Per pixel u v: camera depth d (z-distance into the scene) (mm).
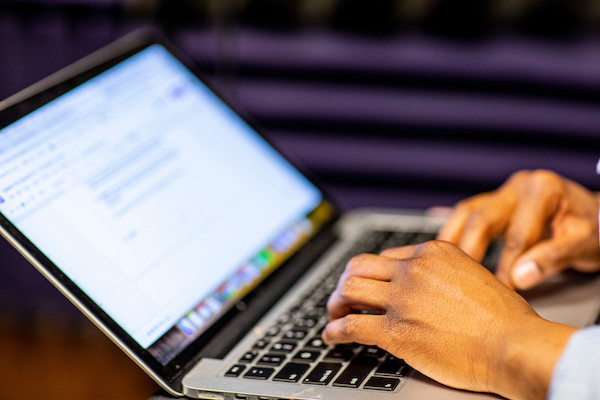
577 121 1228
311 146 1345
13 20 1339
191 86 898
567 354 504
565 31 1201
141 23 1313
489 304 574
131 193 754
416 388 582
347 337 632
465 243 746
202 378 633
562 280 778
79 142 754
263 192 880
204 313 720
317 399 577
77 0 1316
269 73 1319
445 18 1237
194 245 767
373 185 1347
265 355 665
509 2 1204
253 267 808
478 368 558
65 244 670
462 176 1302
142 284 694
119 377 1331
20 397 1264
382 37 1267
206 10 1293
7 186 672
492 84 1247
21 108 730
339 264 869
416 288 607
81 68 804
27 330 1494
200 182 821
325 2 1269
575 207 786
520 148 1270
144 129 815
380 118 1305
